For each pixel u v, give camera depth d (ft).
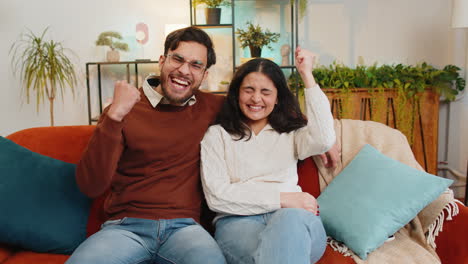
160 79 5.12
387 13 10.86
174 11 10.71
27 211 4.72
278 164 5.21
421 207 4.74
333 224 4.96
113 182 5.03
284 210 4.33
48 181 5.01
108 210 4.97
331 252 4.82
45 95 10.54
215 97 5.67
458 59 10.46
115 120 4.19
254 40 10.10
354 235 4.69
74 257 4.07
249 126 5.43
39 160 5.14
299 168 5.78
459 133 10.53
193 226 4.78
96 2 10.48
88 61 10.64
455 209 4.78
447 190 4.96
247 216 4.79
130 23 10.61
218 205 4.74
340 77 9.77
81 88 10.72
